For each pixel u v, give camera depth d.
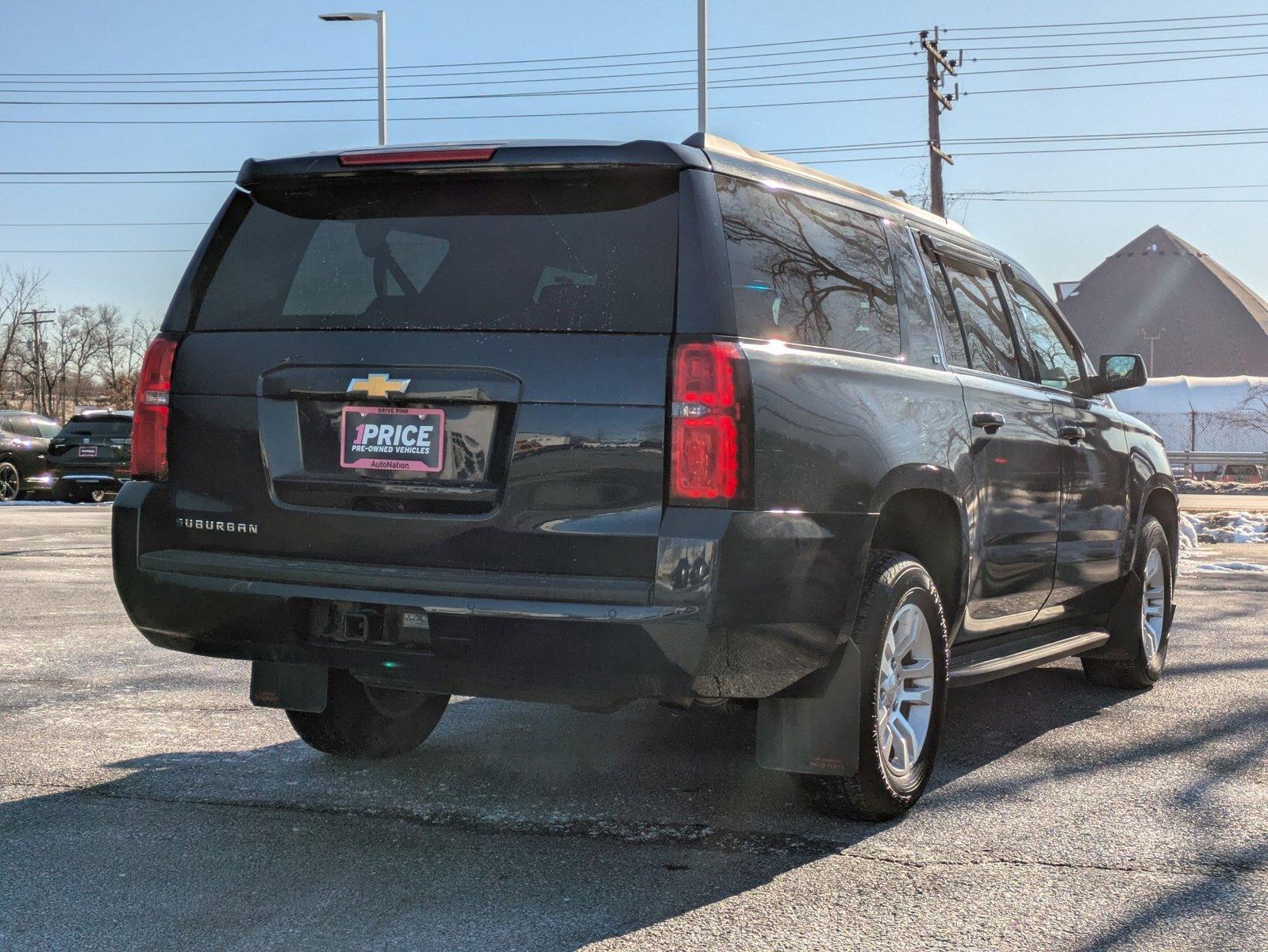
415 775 4.47
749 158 3.80
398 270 3.65
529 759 4.71
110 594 8.96
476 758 4.71
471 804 4.12
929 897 3.35
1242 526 17.02
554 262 3.50
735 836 3.84
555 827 3.89
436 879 3.43
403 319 3.58
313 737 4.48
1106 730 5.38
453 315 3.53
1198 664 6.94
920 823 4.02
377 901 3.27
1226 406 44.22
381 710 4.59
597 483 3.31
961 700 5.99
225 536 3.70
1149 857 3.71
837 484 3.63
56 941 3.00
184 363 3.81
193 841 3.73
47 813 3.97
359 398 3.54
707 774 4.54
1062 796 4.36
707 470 3.26
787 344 3.62
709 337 3.32
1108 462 5.81
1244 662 7.01
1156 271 108.06
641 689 3.29
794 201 3.94
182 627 3.74
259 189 3.92
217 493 3.71
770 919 3.18
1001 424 4.70
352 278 3.70
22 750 4.71
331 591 3.48
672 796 4.25
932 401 4.28
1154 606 6.36
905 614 4.07
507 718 5.43
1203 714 5.70
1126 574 6.03
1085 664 6.27
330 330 3.64
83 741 4.86
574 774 4.52
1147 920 3.21
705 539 3.22
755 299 3.53
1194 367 102.69
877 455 3.82
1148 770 4.70
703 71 20.02
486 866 3.54
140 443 3.85
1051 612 5.47
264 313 3.77
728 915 3.21
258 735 5.00
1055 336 6.01
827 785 3.90
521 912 3.20
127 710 5.38
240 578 3.62
